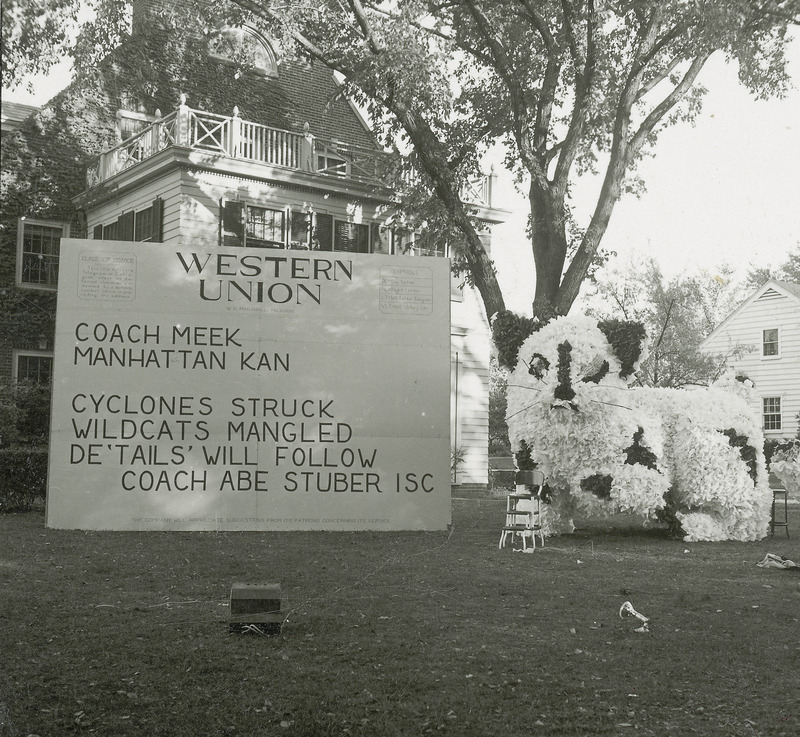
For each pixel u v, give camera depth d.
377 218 22.58
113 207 21.66
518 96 17.88
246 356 12.66
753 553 10.79
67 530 12.16
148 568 8.87
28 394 17.55
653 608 7.14
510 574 8.84
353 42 17.14
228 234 20.06
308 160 21.58
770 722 4.44
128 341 12.50
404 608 7.01
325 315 12.84
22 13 14.60
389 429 12.80
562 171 17.97
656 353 26.77
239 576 8.46
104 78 21.66
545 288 17.98
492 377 43.62
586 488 11.42
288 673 5.14
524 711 4.55
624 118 17.75
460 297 23.50
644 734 4.26
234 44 19.02
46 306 21.53
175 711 4.50
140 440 12.41
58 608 6.82
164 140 20.30
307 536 12.23
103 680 4.96
